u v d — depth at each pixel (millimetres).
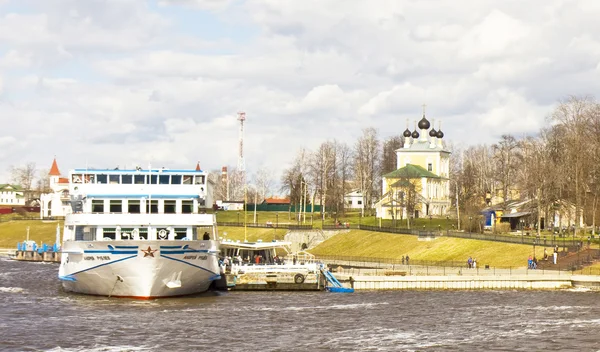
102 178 113375
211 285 124312
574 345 82562
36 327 88000
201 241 107062
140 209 113625
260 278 124125
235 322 92500
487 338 85438
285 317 96875
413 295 121688
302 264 131875
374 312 102312
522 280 132000
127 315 95688
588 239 167875
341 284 129125
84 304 104812
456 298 117938
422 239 191500
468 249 175000
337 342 82188
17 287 131125
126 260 103875
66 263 113562
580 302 113625
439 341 83562
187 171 114938
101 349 77375
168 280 106938
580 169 192875
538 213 191625
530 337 86188
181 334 84750
